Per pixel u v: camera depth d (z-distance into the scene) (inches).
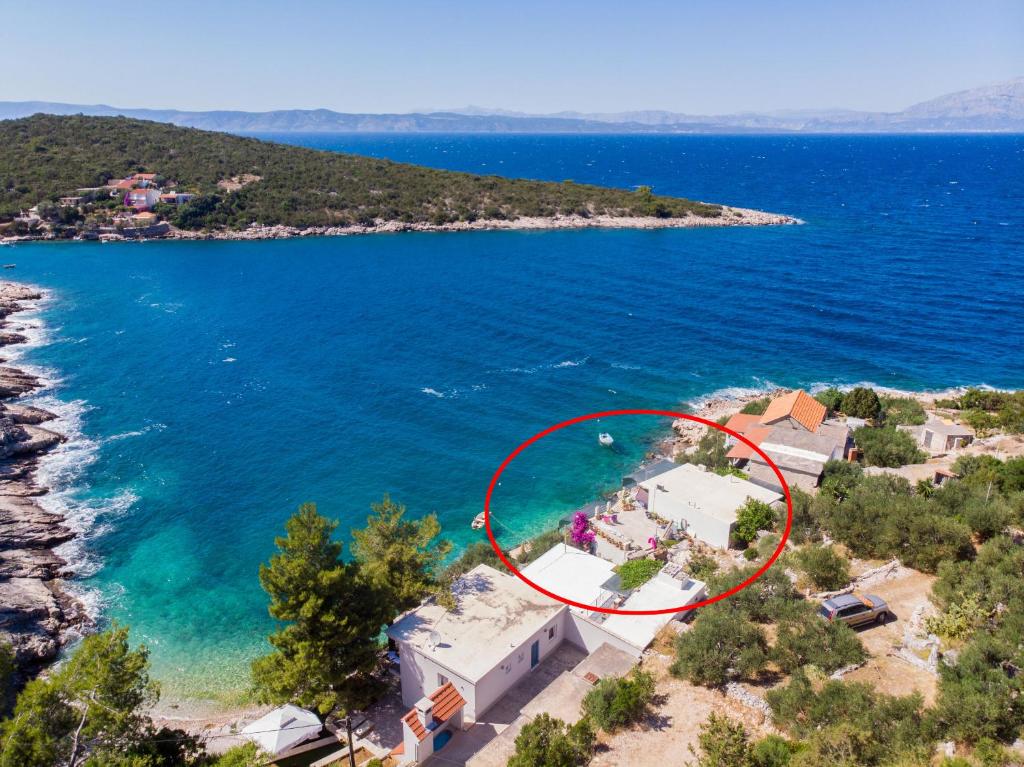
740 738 949.8
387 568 1354.6
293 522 1222.3
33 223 6181.1
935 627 1220.5
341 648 1189.7
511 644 1248.8
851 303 4306.1
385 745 1232.2
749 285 4756.4
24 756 917.2
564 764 976.3
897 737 938.7
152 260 5570.9
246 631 1676.9
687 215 7455.7
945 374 3228.3
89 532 2030.0
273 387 3080.7
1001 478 1752.0
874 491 1716.3
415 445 2576.3
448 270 5300.2
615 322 3991.1
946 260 5383.9
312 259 5693.9
